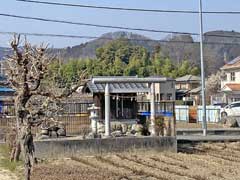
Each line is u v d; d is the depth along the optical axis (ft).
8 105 105.81
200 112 160.04
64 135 89.10
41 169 63.36
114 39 345.10
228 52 430.20
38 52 40.63
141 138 81.61
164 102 91.04
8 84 43.93
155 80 87.76
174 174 60.23
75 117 98.99
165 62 338.13
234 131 113.60
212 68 396.98
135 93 94.32
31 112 43.24
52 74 49.29
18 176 62.03
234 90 210.38
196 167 65.62
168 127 84.17
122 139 81.05
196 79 294.46
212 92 265.54
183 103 232.32
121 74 291.79
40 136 83.76
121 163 70.28
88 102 112.27
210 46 441.27
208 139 96.22
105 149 80.28
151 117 87.45
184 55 424.87
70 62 250.37
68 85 46.70
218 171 61.82
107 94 85.92
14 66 41.32
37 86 41.14
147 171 62.34
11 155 74.18
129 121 93.76
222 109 154.61
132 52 338.13
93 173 60.70
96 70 275.18
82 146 79.30
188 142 94.89
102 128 90.94
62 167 66.23
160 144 82.02
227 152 82.23
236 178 56.29
